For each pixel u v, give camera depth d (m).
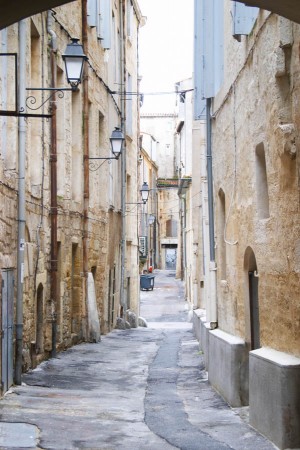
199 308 24.38
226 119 12.93
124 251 27.97
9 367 11.88
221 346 12.25
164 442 8.72
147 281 52.56
